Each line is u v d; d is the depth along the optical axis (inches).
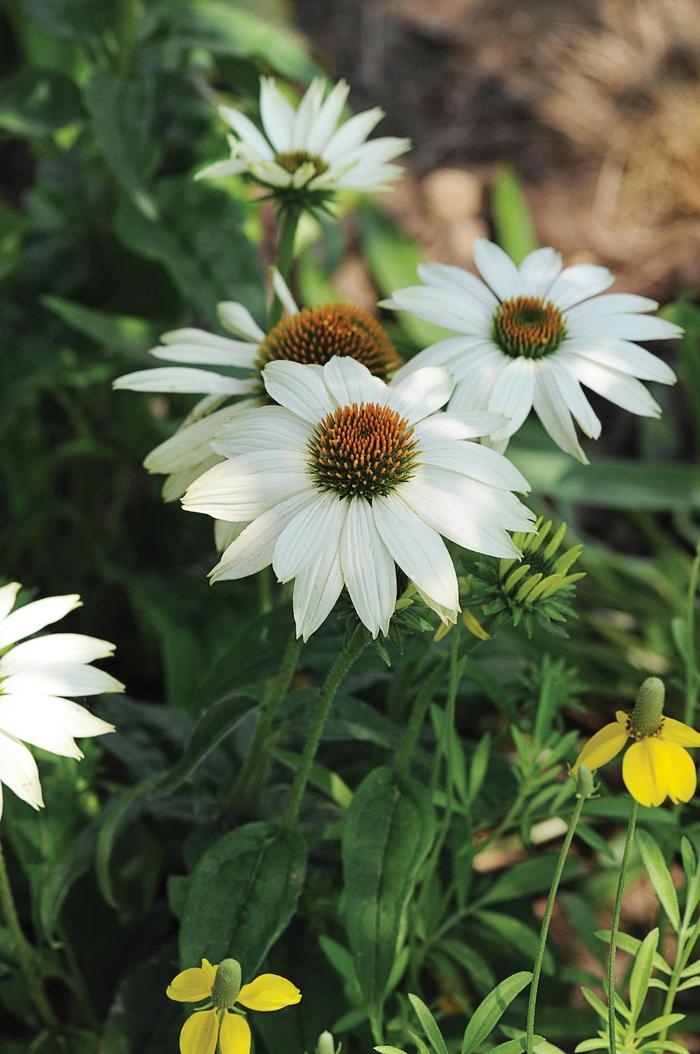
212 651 39.8
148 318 43.9
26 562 45.3
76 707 26.1
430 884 31.1
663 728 25.4
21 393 41.0
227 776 32.9
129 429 42.9
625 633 44.6
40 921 32.2
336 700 30.8
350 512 26.3
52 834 31.8
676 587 45.0
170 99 39.8
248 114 42.4
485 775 32.2
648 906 37.8
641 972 27.3
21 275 42.9
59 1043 32.1
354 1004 30.2
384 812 28.7
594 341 29.0
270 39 42.0
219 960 28.3
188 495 26.3
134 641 43.6
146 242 38.4
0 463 43.1
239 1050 24.5
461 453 27.0
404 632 26.8
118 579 41.5
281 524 26.3
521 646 37.2
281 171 31.1
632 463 45.3
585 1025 32.5
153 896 34.8
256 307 38.7
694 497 44.6
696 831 29.2
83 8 39.9
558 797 30.0
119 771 38.3
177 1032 31.3
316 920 31.7
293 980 31.2
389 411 27.0
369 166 32.5
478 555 28.8
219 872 29.0
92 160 42.9
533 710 32.1
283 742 33.5
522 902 33.7
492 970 33.6
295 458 26.7
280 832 29.5
